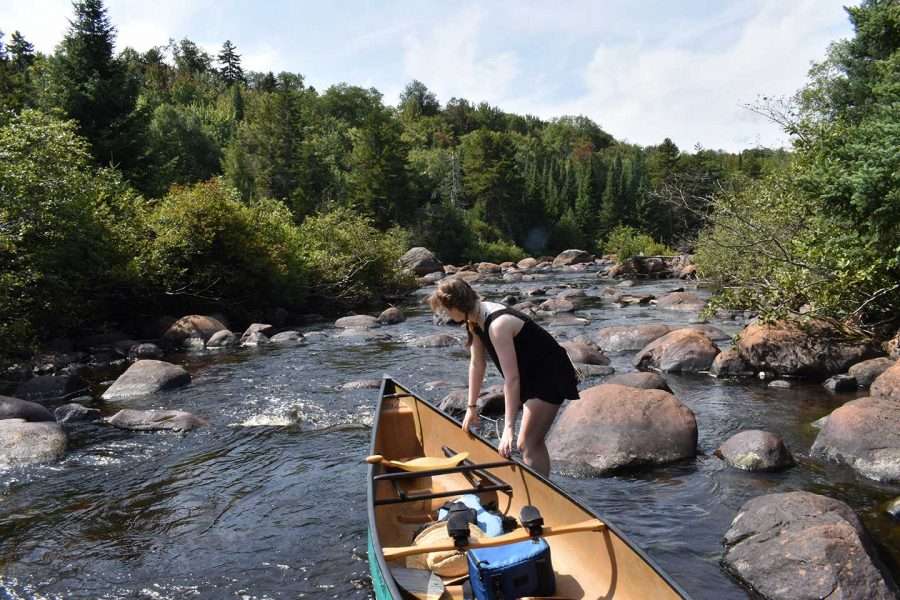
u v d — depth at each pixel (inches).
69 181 556.4
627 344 511.8
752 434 252.7
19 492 249.1
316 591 173.6
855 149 338.0
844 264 373.4
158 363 428.8
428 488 210.5
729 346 486.0
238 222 742.5
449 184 3075.8
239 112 3902.6
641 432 259.1
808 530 168.7
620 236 2231.8
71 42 1122.7
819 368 381.7
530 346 179.9
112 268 603.8
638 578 132.4
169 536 209.5
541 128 6855.3
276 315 768.3
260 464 271.7
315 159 2363.4
